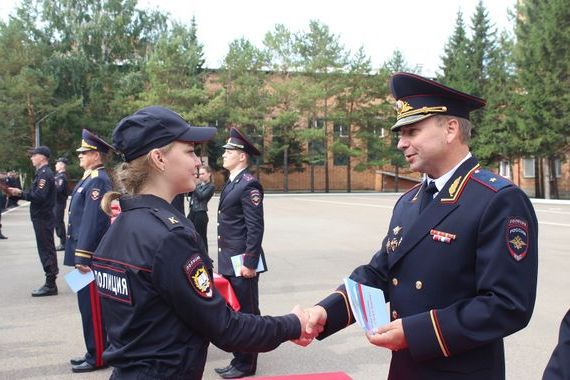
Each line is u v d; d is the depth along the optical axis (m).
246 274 4.43
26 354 4.95
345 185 51.72
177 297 1.63
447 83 39.78
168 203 1.83
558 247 11.33
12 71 35.69
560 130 30.53
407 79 2.09
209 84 43.78
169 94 37.38
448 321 1.86
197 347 1.72
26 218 19.31
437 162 2.12
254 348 1.85
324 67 42.88
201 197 9.05
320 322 2.18
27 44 36.81
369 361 4.77
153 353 1.65
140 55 41.09
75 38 38.88
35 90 33.91
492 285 1.84
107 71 38.47
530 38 32.41
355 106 44.75
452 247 1.97
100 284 1.79
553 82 30.36
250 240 4.46
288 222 17.61
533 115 31.03
